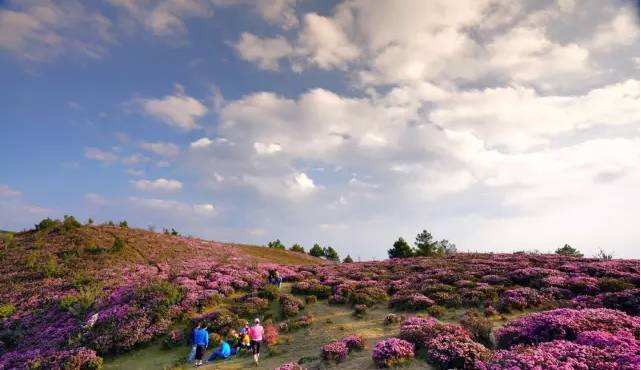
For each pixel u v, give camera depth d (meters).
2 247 52.44
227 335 25.14
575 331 16.69
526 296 25.75
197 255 55.97
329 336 23.28
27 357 25.20
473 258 45.72
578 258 40.31
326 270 45.66
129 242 55.75
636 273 29.72
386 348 18.17
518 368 13.63
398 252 61.62
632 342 14.76
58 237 55.84
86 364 23.05
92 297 32.19
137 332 25.78
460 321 22.55
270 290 33.03
